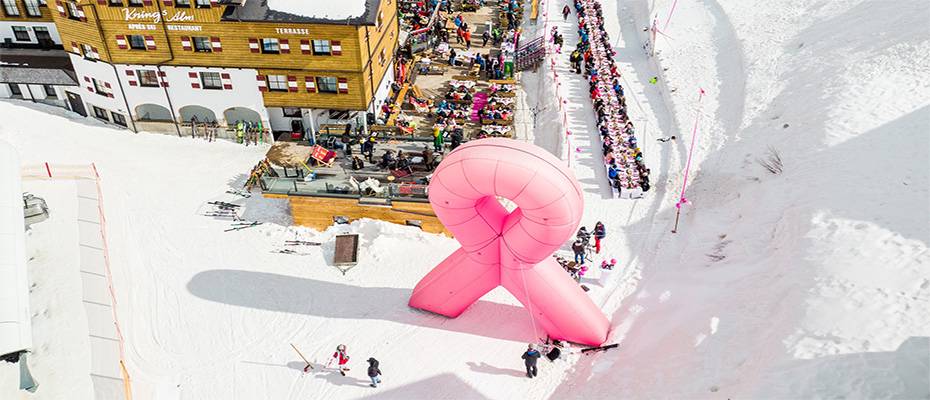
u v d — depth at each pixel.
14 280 21.41
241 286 25.44
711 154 32.44
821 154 27.16
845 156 26.19
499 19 49.97
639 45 46.72
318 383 21.25
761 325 19.27
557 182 18.02
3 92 37.50
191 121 36.16
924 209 21.67
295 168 30.61
